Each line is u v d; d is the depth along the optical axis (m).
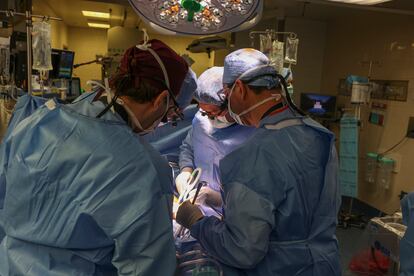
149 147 0.91
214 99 1.51
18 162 0.83
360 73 4.50
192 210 1.21
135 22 4.43
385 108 4.11
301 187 1.04
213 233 1.05
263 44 2.13
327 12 4.50
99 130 0.84
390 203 4.02
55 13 4.60
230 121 1.59
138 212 0.78
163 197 0.85
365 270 2.44
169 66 0.90
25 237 0.80
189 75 1.00
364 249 2.54
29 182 0.81
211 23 1.01
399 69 3.90
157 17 1.00
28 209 0.81
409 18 3.75
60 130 0.84
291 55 2.17
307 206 1.06
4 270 0.80
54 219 0.79
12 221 0.82
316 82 5.37
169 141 2.05
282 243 1.06
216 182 1.59
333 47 5.06
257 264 1.05
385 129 4.11
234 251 0.98
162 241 0.80
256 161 1.03
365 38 4.41
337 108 4.86
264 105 1.15
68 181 0.79
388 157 4.04
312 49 5.25
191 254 1.17
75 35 6.03
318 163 1.09
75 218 0.77
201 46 2.89
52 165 0.80
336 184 1.14
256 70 1.12
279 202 1.01
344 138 3.97
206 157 1.65
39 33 1.62
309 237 1.09
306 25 5.14
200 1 0.94
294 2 3.75
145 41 0.93
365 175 4.37
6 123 1.71
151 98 0.89
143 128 0.94
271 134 1.08
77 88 2.51
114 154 0.81
